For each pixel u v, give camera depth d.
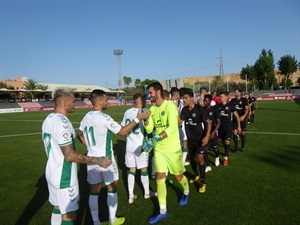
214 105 6.99
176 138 4.14
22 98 51.56
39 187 5.70
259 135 10.81
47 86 60.25
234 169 6.35
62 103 2.99
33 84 56.34
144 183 4.83
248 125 13.91
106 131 3.62
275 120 15.69
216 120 6.49
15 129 15.95
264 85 60.31
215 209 4.24
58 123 2.78
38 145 10.58
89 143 3.69
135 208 4.48
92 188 3.78
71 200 2.89
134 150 4.67
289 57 60.81
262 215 3.96
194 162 5.55
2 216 4.34
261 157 7.33
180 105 7.45
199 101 7.73
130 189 4.70
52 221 3.07
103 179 3.78
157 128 4.22
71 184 2.89
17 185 5.84
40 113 32.09
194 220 3.91
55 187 2.85
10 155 8.84
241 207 4.27
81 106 48.19
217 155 6.75
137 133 4.70
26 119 23.19
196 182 5.60
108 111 29.92
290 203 4.32
